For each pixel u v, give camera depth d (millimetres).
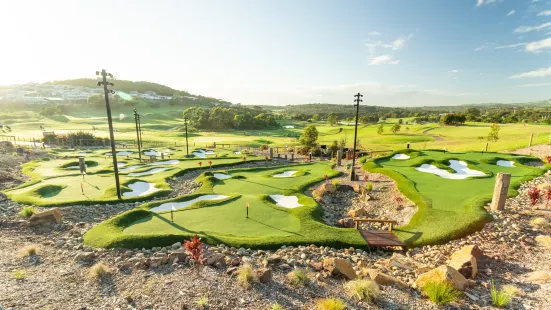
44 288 8992
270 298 8461
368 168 31359
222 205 19922
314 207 19234
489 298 8289
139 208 18375
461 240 13805
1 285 9078
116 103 179000
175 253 11094
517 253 11656
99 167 39000
